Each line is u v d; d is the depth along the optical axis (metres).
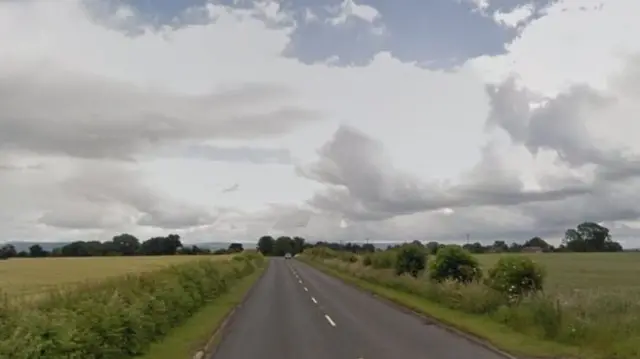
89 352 12.52
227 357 14.66
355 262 65.31
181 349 15.66
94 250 137.62
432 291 29.25
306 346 16.20
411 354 14.55
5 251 124.31
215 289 33.41
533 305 18.95
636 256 95.31
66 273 51.09
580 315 16.89
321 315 24.31
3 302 12.92
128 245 146.38
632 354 13.30
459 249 31.44
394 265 42.25
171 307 20.20
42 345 11.05
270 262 113.81
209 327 20.16
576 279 46.16
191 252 151.12
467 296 24.30
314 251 133.12
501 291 23.08
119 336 13.88
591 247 122.69
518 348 15.03
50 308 13.73
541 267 23.41
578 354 14.09
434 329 19.53
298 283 47.75
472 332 18.05
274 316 24.08
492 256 74.94
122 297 16.83
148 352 15.13
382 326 20.47
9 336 11.13
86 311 13.72
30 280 40.50
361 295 35.41
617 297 18.84
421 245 41.34
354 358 14.19
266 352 15.34
